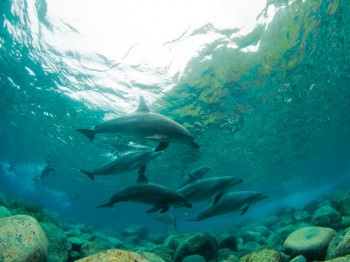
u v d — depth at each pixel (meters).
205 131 18.47
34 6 10.90
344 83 16.48
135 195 6.00
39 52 13.14
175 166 24.67
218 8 10.23
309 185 50.00
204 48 11.66
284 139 22.00
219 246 8.98
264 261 4.77
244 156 23.89
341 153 33.22
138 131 6.10
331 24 11.37
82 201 47.19
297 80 14.39
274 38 11.37
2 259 3.94
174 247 9.45
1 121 23.34
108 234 19.08
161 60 12.34
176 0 10.15
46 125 21.09
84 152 24.55
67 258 6.54
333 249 4.95
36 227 4.75
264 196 8.11
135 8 10.51
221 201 7.73
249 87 14.16
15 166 37.88
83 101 16.08
